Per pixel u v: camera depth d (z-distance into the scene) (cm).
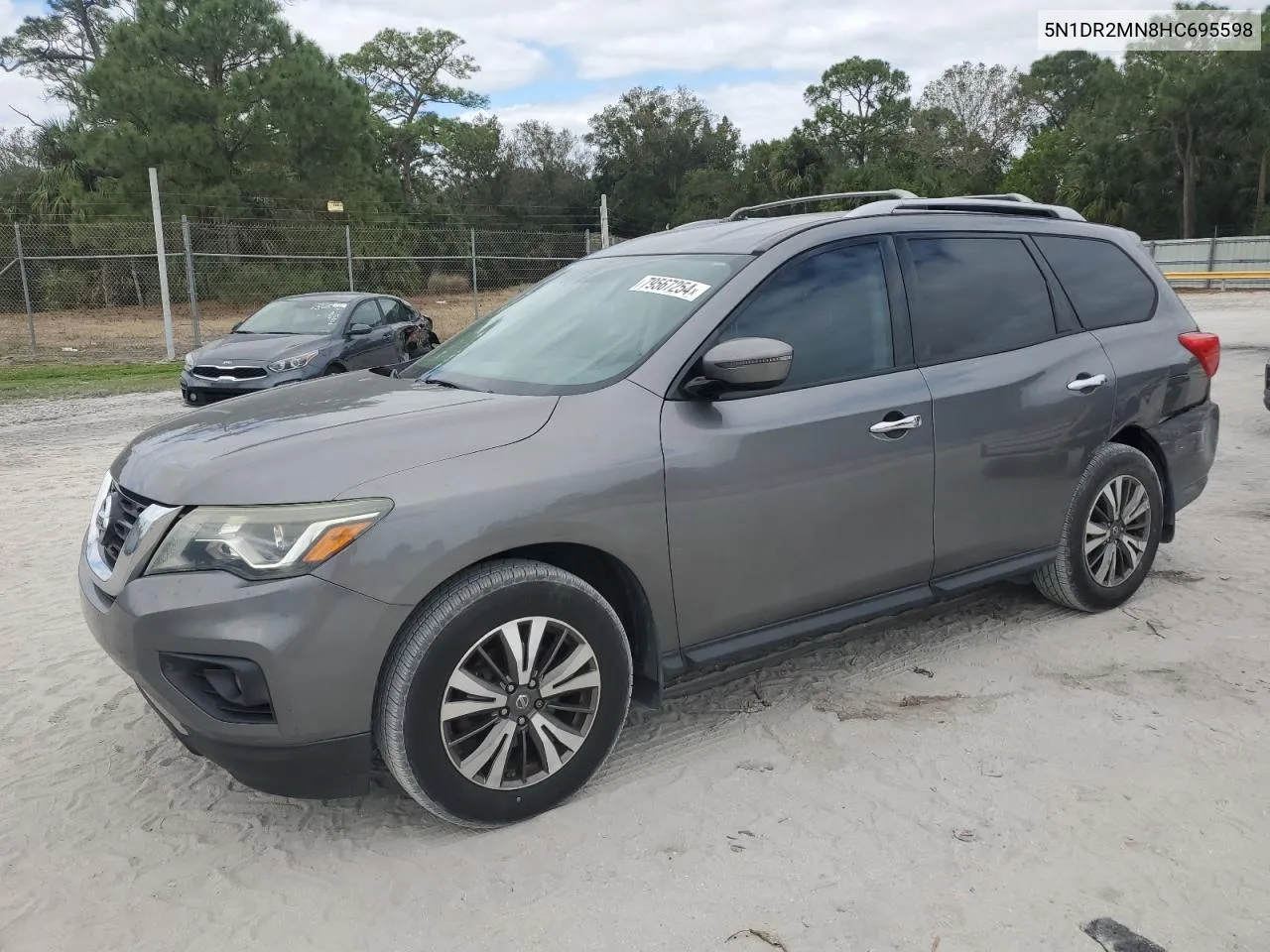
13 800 318
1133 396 430
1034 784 307
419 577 266
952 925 246
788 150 5328
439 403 313
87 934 254
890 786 309
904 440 354
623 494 295
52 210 3052
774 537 329
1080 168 5212
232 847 291
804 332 344
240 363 1113
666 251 385
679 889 264
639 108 7212
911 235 383
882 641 423
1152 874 263
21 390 1423
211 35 3106
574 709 301
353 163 3281
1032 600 464
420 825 299
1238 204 4966
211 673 264
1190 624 430
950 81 7162
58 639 450
